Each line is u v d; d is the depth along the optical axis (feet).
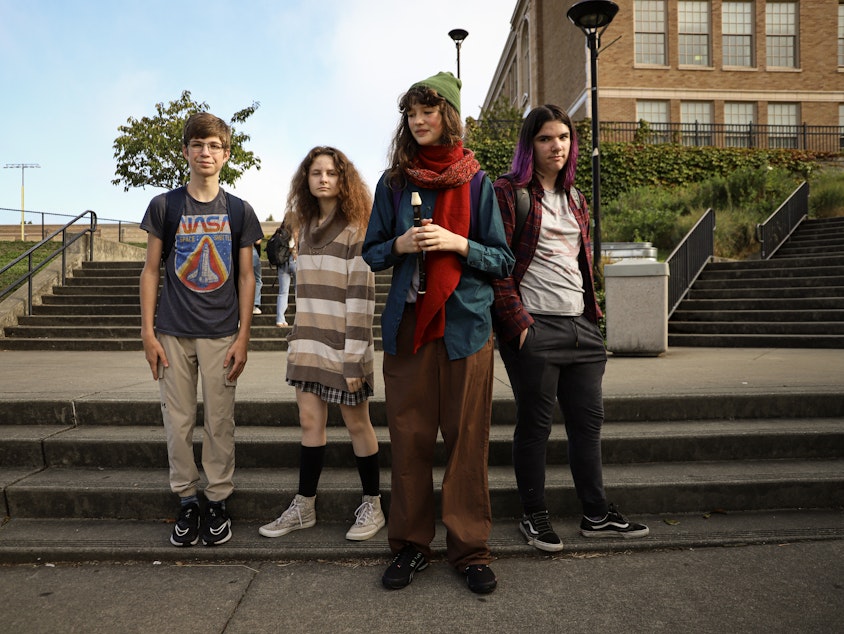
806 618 6.83
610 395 12.14
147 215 8.90
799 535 8.97
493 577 7.64
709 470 10.48
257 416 12.00
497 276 7.81
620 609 7.12
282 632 6.72
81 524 9.60
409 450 7.97
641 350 20.39
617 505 9.82
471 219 7.95
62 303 29.04
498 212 8.07
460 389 7.80
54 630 6.79
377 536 9.13
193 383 9.14
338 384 8.81
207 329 8.91
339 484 9.97
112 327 25.53
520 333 8.09
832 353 20.76
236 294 9.34
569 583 7.78
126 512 9.81
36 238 59.52
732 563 8.24
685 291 29.58
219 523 8.92
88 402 11.91
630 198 48.49
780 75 64.85
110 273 32.78
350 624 6.87
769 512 9.87
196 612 7.18
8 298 27.86
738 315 26.81
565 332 8.46
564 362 8.52
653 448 10.96
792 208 39.22
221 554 8.63
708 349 23.35
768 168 48.78
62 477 10.32
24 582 7.98
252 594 7.61
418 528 8.05
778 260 31.09
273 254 24.75
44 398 12.06
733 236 39.19
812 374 15.28
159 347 8.86
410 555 8.00
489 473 10.51
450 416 7.90
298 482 10.12
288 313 27.17
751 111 65.05
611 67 62.54
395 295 7.88
